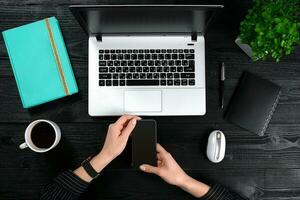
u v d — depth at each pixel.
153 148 1.00
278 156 1.05
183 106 1.02
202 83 1.02
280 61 1.05
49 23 1.02
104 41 1.01
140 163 1.01
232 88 1.05
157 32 1.00
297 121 1.05
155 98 1.02
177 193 1.05
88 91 1.04
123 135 0.95
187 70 1.02
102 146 1.05
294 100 1.05
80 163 1.04
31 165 1.04
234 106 1.04
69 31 1.05
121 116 1.00
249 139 1.05
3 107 1.04
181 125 1.05
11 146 1.04
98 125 1.05
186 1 1.04
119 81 1.01
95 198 1.05
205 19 0.88
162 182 1.05
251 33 0.89
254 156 1.05
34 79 1.01
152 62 1.02
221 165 1.05
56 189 0.97
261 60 1.05
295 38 0.85
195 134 1.05
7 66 1.04
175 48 1.02
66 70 1.01
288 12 0.86
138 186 1.05
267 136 1.05
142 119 1.00
